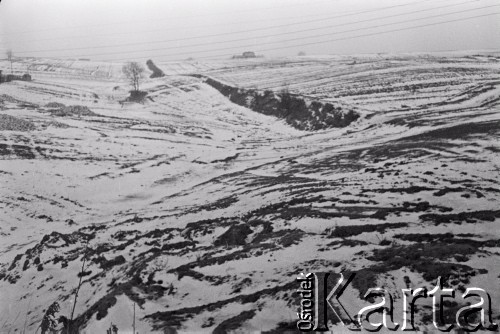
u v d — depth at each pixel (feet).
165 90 279.90
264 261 56.18
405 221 63.67
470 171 83.92
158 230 83.30
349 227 62.75
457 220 60.80
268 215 78.18
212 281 54.13
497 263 44.73
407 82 232.12
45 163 142.82
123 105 241.76
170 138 176.96
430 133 128.77
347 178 96.37
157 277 56.90
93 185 130.72
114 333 44.39
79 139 168.45
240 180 119.55
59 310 58.49
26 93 249.34
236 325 40.45
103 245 81.61
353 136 156.66
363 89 226.79
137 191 127.03
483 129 117.80
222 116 225.35
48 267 76.43
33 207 116.57
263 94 236.63
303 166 121.19
